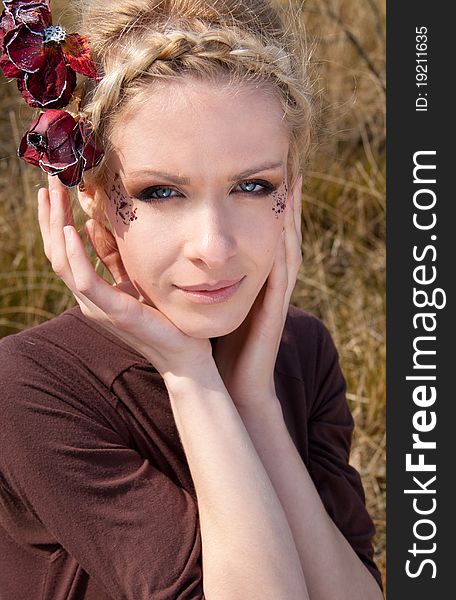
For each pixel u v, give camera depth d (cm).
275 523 147
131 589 143
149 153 137
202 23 142
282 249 162
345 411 194
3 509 156
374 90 395
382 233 368
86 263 149
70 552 148
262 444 166
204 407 151
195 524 148
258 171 140
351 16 422
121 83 138
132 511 147
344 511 181
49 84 142
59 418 150
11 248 351
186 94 135
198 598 143
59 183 155
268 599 144
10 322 331
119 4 146
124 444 156
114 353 157
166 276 144
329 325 333
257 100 139
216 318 146
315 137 175
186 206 141
